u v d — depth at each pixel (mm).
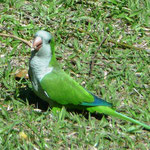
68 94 11555
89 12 16172
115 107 12586
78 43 14898
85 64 14117
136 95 13195
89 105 11664
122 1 16688
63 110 11742
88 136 11266
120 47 15125
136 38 15586
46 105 12344
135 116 12266
